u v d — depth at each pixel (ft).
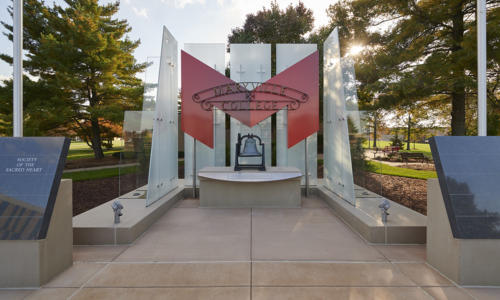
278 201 20.03
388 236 12.84
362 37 36.88
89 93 57.16
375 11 35.12
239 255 11.53
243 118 22.95
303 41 59.31
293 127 23.04
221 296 8.35
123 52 57.62
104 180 34.40
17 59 10.63
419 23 32.07
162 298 8.25
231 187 20.06
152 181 17.95
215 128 25.07
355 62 37.24
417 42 34.37
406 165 45.03
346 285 8.98
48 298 8.23
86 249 12.29
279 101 22.95
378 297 8.24
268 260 11.00
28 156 9.29
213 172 20.30
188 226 15.65
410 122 46.91
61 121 50.11
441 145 9.55
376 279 9.39
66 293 8.52
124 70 61.41
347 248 12.30
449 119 44.70
